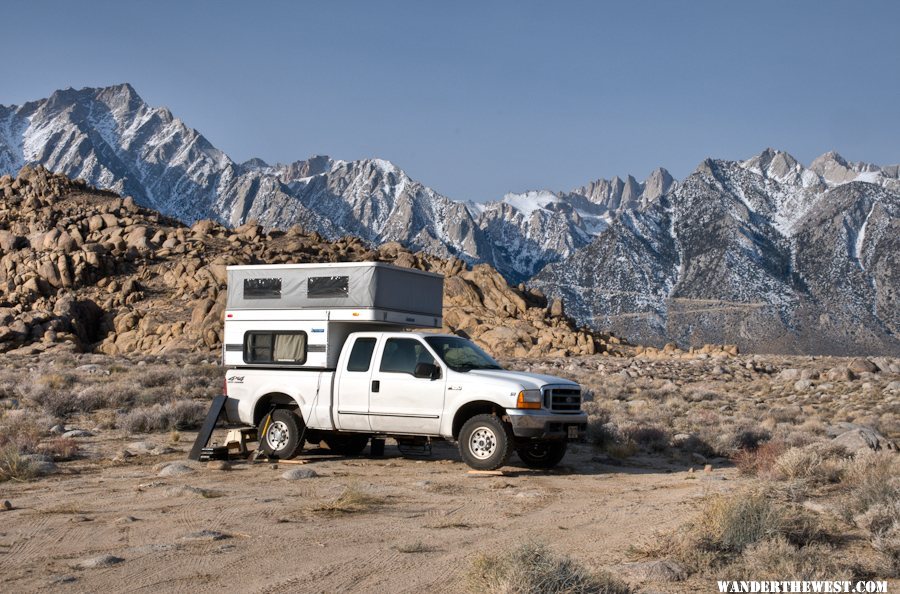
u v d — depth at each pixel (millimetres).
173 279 67938
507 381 13883
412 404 14422
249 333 15906
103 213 81500
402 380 14516
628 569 7465
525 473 14305
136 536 8867
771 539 8148
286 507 10594
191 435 18688
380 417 14641
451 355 14781
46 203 84938
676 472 14734
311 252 74438
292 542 8633
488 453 13852
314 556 8062
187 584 7098
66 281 65938
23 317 57062
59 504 10727
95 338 60781
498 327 63031
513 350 59656
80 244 71812
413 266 72562
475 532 9219
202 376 32125
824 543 8438
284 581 7207
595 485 12992
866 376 41781
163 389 25797
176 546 8375
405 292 15633
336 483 12734
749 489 11641
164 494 11406
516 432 13648
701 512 9883
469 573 7133
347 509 10469
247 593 6871
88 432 18422
